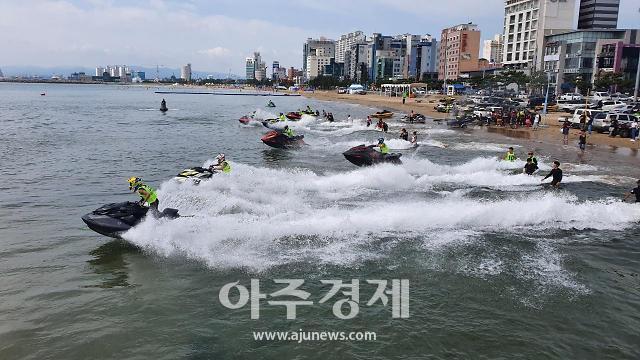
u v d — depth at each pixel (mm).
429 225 15734
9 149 32688
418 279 11828
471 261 13008
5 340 9070
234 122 57969
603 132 45000
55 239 14406
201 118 64250
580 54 113812
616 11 151125
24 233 14953
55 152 31703
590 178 24766
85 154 31062
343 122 58375
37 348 8836
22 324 9625
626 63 105500
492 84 108812
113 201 19078
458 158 31844
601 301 10938
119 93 188000
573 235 15406
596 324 9938
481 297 10984
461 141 40438
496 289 11391
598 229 16062
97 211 14297
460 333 9484
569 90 115688
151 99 133125
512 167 27391
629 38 109812
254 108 95062
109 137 40625
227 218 15828
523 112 53250
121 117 64750
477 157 32156
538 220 16641
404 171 23922
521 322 9930
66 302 10531
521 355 8797
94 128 48625
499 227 15977
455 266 12648
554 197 20359
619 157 32094
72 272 12086
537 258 13383
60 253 13305
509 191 21500
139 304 10477
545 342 9227
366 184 21984
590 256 13688
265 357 8656
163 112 76625
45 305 10391
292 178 22969
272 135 33688
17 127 48719
